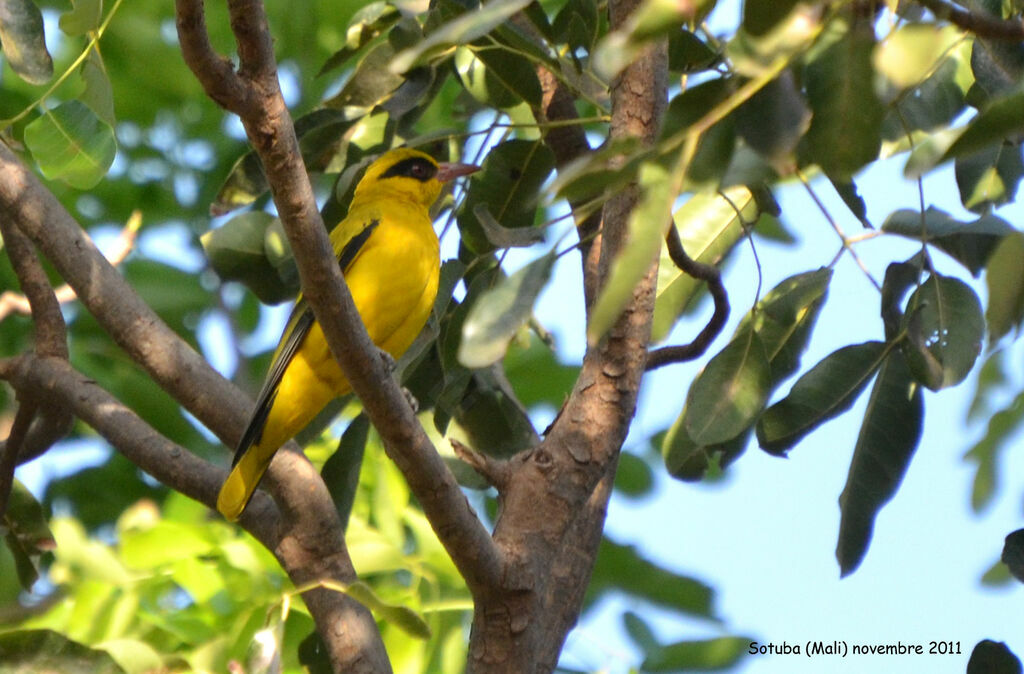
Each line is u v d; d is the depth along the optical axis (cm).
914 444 746
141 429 898
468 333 463
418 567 879
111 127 716
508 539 726
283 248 966
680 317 884
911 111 768
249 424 860
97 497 1345
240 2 548
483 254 962
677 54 825
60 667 695
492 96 966
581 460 741
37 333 938
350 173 951
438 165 1020
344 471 909
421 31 917
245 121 587
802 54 427
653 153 393
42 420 998
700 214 906
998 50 629
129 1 1396
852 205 663
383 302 980
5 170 898
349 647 795
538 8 871
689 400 792
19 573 991
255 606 777
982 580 810
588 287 860
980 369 696
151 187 1480
